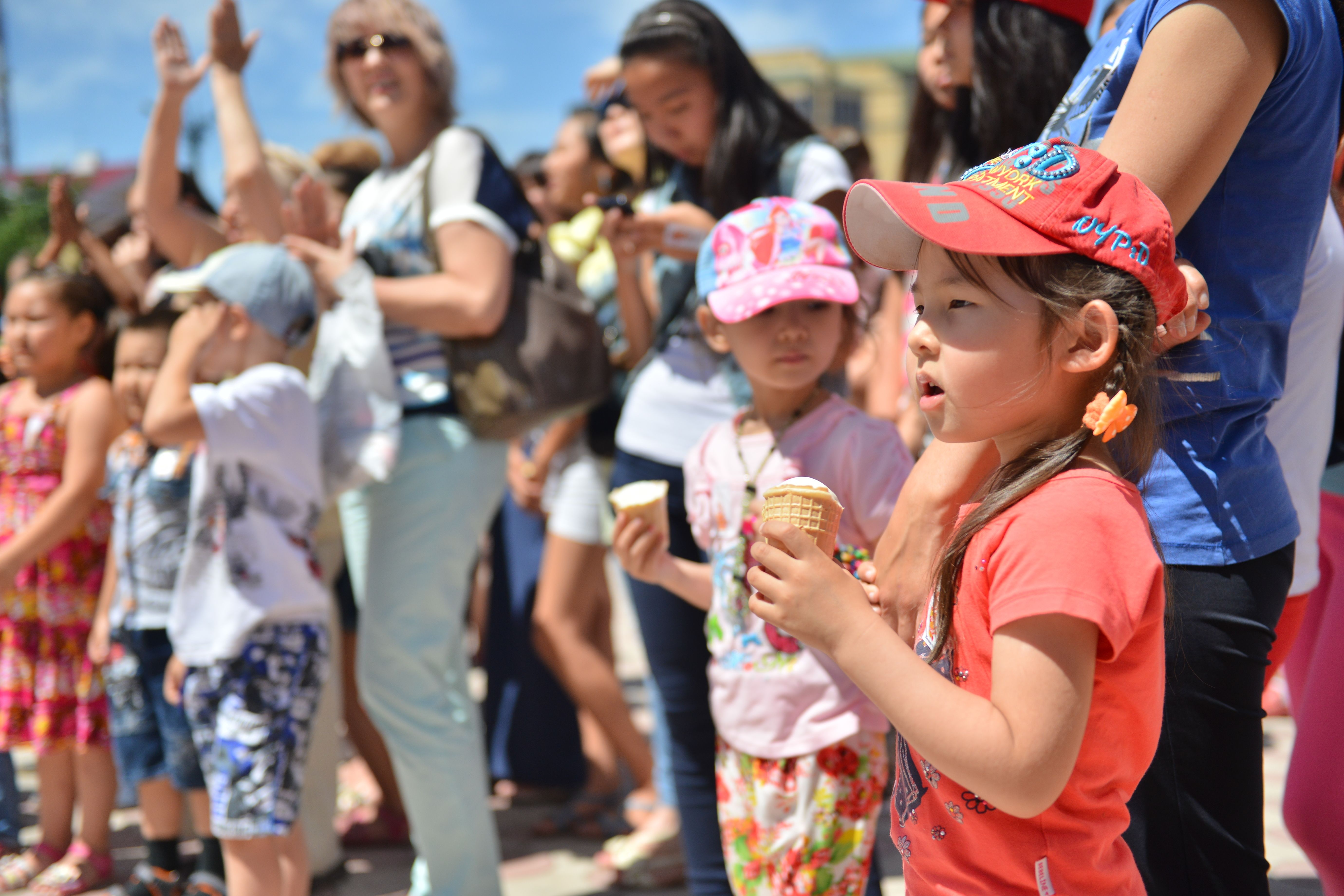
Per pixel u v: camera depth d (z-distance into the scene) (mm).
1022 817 1109
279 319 2621
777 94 2629
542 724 3928
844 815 1885
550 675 3939
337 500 2979
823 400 2080
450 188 2838
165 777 2980
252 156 3125
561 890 3092
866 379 3434
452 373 2785
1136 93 1360
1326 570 2049
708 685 2391
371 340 2697
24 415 3393
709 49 2537
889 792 3176
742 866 1972
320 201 2891
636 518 1961
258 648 2432
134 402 2914
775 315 2021
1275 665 1863
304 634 2500
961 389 1178
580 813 3613
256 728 2412
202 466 2479
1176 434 1474
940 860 1303
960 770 1112
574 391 2807
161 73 3244
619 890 3072
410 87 2998
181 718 2781
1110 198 1161
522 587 4016
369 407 2703
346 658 3631
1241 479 1479
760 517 1837
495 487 2885
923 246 1231
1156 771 1476
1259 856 1472
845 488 1964
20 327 3402
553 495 3670
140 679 2965
